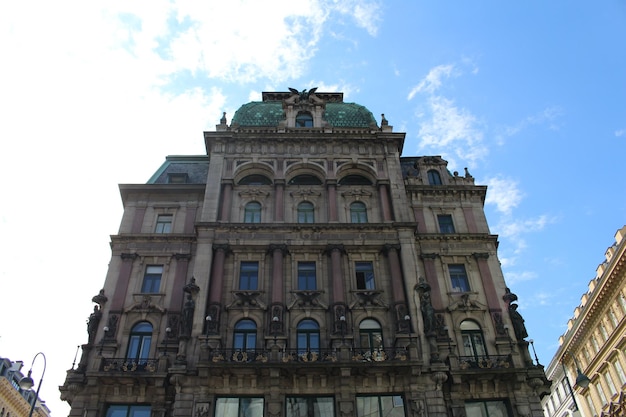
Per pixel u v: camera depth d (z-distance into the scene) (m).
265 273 35.56
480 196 42.59
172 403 30.12
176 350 32.44
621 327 55.44
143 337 33.84
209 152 44.78
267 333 32.66
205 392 29.20
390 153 42.62
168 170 45.41
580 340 66.75
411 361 29.80
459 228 40.59
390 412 29.39
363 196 40.44
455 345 33.38
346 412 28.75
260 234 37.03
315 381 29.91
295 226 37.22
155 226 39.78
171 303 35.06
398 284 34.72
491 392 31.17
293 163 41.59
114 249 37.72
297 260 36.31
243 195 40.03
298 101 46.19
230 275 35.38
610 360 58.00
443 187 42.38
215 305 33.22
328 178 40.75
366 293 34.59
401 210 39.03
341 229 37.47
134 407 30.39
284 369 29.62
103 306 34.84
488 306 35.88
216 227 37.09
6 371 69.69
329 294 34.66
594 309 61.25
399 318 33.03
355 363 29.55
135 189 41.25
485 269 37.72
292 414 29.05
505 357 32.53
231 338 32.50
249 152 42.16
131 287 36.03
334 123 45.22
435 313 35.31
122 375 30.27
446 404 30.41
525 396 30.97
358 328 33.25
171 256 37.41
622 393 54.88
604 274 57.88
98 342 33.19
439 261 38.12
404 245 36.72
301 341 32.75
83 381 30.69
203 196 41.38
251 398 29.52
